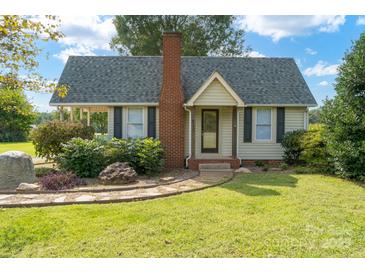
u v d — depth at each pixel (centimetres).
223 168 1237
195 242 444
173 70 1278
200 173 1116
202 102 1220
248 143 1392
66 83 1397
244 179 979
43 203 649
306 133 1244
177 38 1276
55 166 1221
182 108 1270
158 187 842
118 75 1469
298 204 651
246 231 486
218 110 1398
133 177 910
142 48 2761
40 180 885
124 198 695
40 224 513
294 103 1356
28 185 796
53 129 1200
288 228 499
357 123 964
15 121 3825
